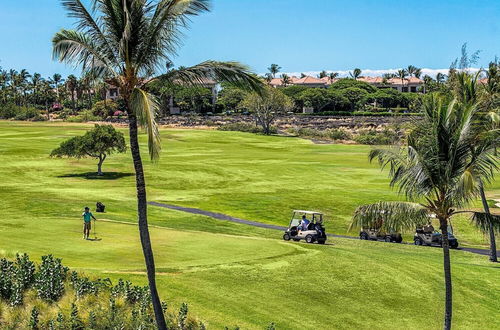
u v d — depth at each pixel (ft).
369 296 81.15
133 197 196.54
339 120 589.32
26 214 142.20
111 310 63.21
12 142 359.66
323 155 339.36
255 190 215.51
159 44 58.70
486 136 66.85
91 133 241.55
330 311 75.05
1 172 246.88
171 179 238.07
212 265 84.79
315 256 93.56
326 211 179.22
